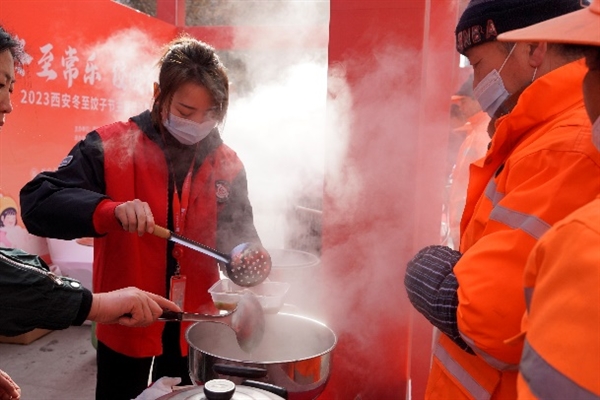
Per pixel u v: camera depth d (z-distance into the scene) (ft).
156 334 5.05
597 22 1.75
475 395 2.92
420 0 5.20
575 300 1.50
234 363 3.40
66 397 8.64
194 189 5.11
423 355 6.35
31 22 10.88
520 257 2.40
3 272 3.19
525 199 2.46
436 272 3.05
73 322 3.41
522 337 1.83
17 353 10.30
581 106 2.63
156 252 4.99
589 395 1.42
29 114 11.02
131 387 5.19
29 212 4.58
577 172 2.30
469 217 3.31
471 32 3.14
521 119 2.82
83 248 11.78
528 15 2.92
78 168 4.77
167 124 4.75
